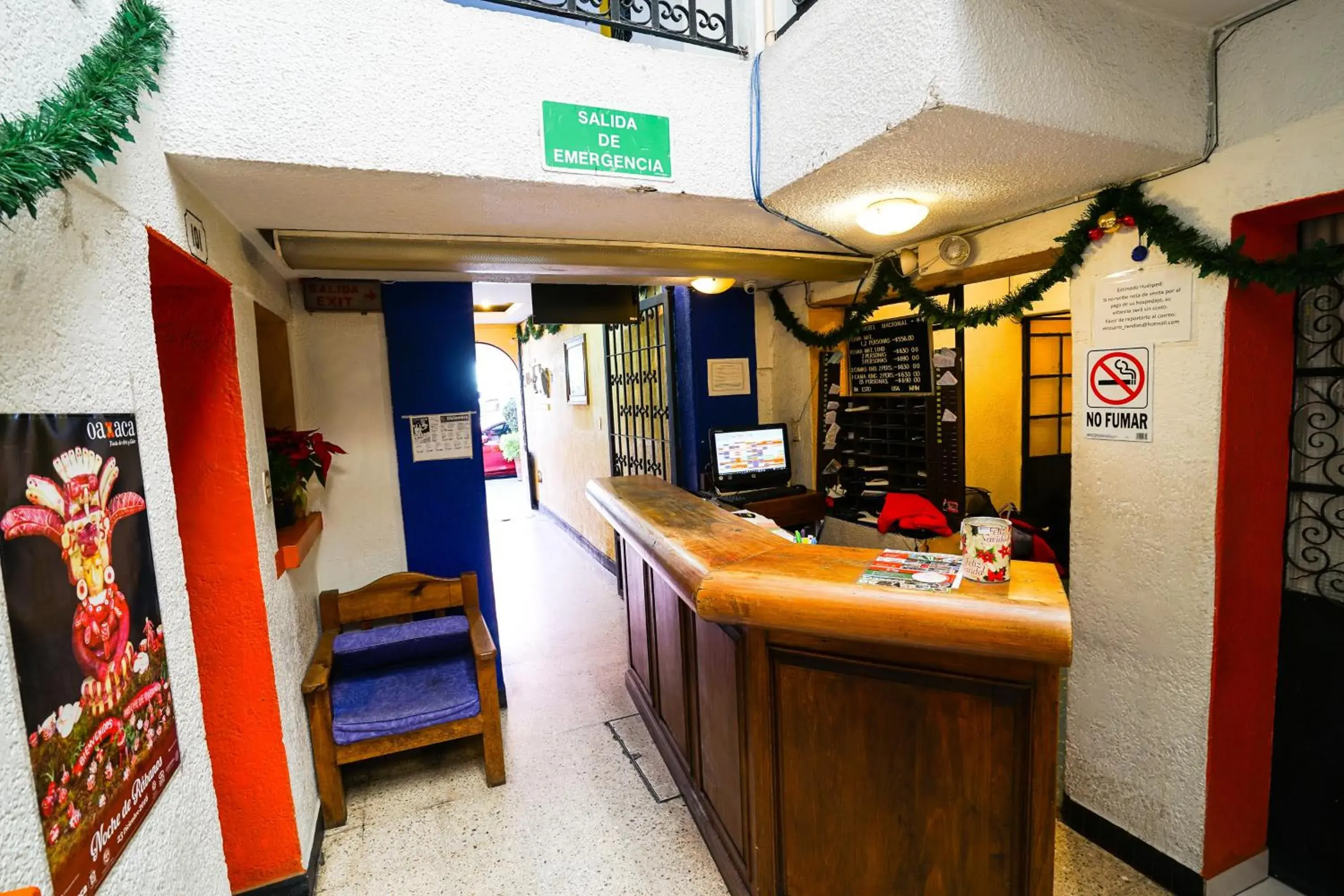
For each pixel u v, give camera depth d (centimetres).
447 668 252
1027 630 113
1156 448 166
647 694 269
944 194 172
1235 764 166
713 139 161
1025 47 120
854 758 143
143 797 90
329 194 145
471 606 279
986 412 411
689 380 359
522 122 139
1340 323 155
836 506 339
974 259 215
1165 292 160
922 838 138
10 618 65
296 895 178
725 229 203
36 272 73
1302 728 168
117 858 81
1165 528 165
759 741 152
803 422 354
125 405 94
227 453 163
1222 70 145
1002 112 117
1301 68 132
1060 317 419
